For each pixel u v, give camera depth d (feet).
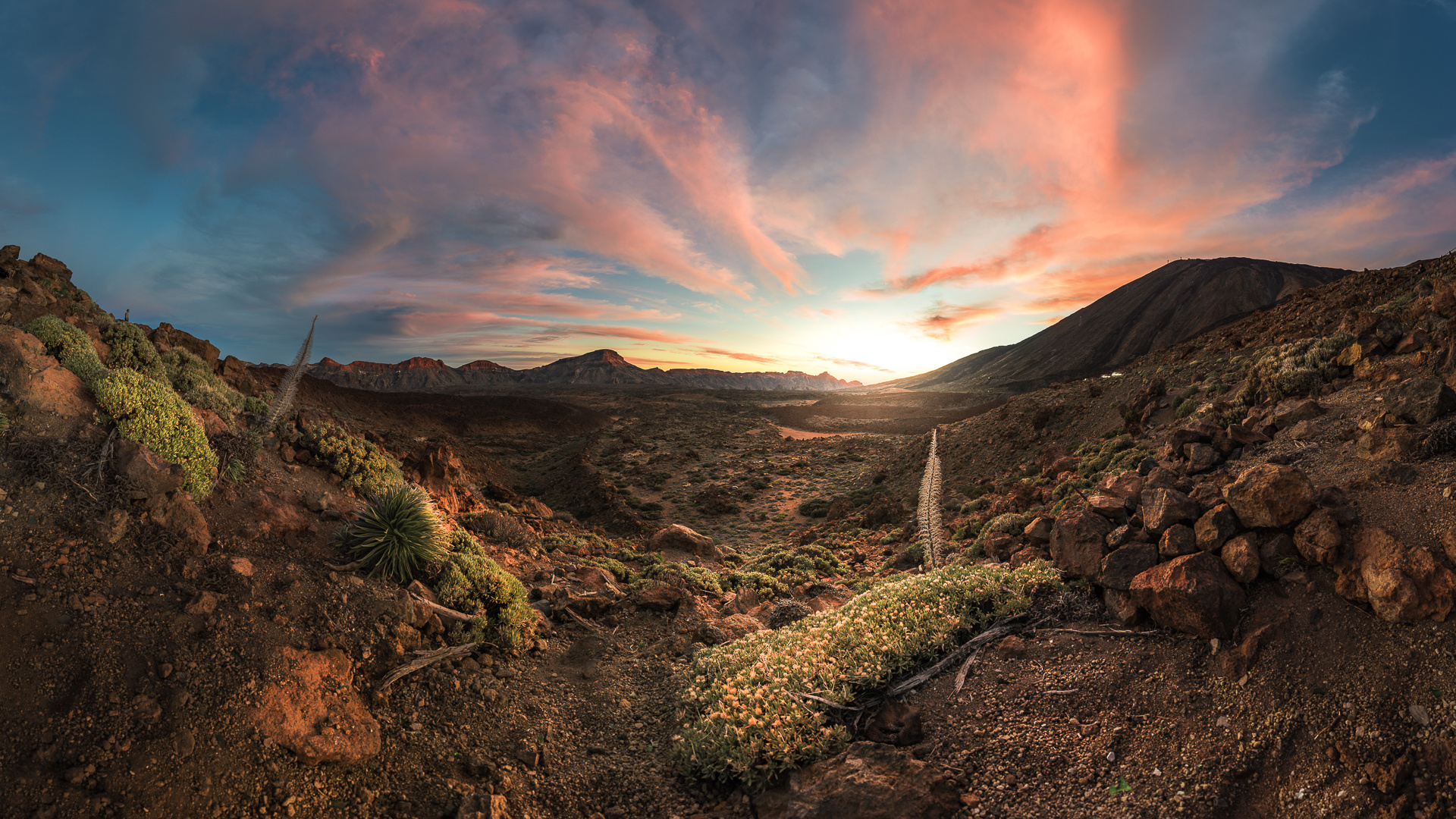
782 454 256.11
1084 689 19.79
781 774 18.98
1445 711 13.75
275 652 18.44
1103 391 112.68
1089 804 15.90
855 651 23.79
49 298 30.25
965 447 135.23
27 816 12.34
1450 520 17.65
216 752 15.08
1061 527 26.99
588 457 229.86
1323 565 19.06
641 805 19.03
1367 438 23.73
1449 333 32.48
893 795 16.47
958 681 21.76
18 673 14.53
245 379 47.06
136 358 30.86
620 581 47.09
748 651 27.30
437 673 22.67
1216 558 20.81
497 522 50.52
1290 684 16.55
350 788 16.58
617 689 26.45
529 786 19.15
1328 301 89.40
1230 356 81.56
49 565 17.29
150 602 17.89
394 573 25.40
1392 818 12.61
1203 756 15.98
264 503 25.95
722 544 112.57
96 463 20.27
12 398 20.79
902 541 79.51
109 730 14.35
